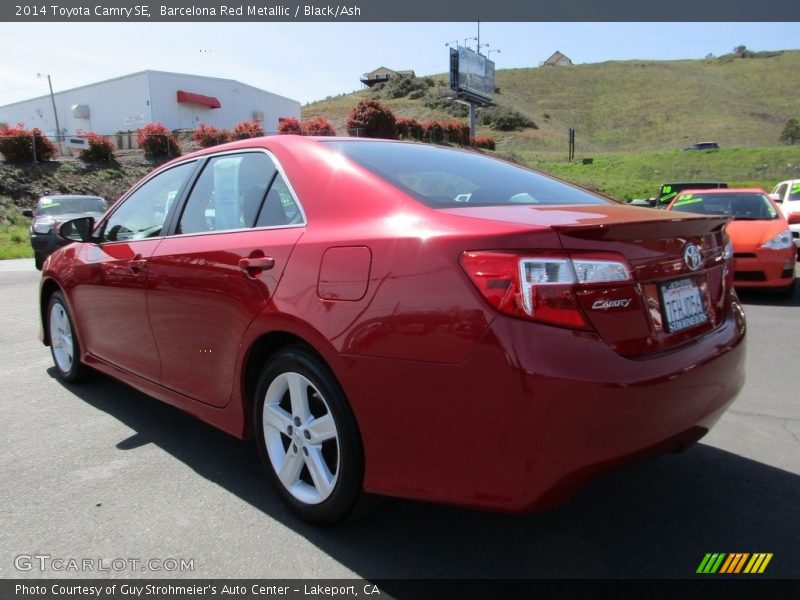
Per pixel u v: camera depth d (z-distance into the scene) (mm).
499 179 3084
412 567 2385
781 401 4254
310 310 2447
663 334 2270
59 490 2986
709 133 81438
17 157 26344
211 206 3262
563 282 1995
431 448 2145
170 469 3232
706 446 3504
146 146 30938
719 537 2586
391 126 41531
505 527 2664
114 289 3730
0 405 4195
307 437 2607
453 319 2055
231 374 2916
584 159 52938
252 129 34094
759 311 7559
